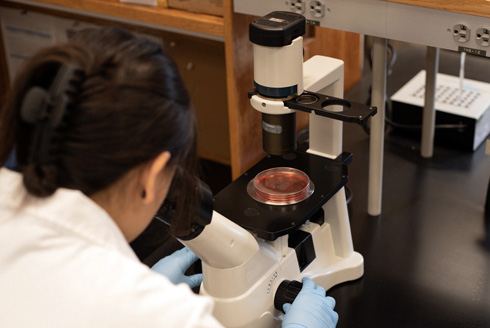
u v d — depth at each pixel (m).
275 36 1.04
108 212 0.66
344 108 1.10
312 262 1.30
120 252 0.64
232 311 1.11
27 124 0.59
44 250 0.61
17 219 0.62
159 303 0.61
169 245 1.48
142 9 1.68
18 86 0.59
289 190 1.20
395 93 1.96
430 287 1.36
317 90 1.19
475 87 1.96
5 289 0.60
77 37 0.62
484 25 1.21
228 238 1.04
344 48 2.10
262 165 1.30
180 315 0.60
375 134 1.50
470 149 1.83
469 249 1.47
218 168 1.95
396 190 1.70
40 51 0.61
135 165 0.61
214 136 1.98
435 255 1.45
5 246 0.61
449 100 1.88
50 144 0.58
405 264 1.43
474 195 1.66
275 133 1.15
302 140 1.92
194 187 0.87
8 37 2.23
